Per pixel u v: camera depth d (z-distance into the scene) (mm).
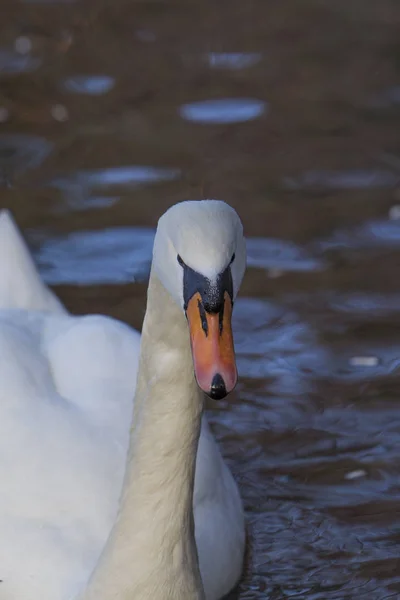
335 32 22734
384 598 8984
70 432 8477
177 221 6125
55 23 22938
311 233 14711
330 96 19594
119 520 7098
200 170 16578
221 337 5883
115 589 7098
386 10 24062
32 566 7992
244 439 11055
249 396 11625
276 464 10727
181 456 6879
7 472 8266
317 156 17156
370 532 9836
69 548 8078
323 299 13188
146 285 13320
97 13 23594
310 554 9555
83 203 15375
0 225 10359
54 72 20406
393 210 15352
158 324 6629
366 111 18953
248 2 24672
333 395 11617
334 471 10633
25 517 8188
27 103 19016
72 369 8945
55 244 14234
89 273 13555
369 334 12555
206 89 19812
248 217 15117
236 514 9297
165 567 7031
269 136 17891
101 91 19625
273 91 19766
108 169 16547
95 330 9172
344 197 15766
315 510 10125
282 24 23219
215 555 8711
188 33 22609
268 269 13805
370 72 20625
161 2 24531
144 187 15945
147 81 20094
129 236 14461
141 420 6891
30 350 8922
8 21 23000
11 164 16656
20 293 10156
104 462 8430
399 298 13203
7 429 8391
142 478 6941
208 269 5926
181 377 6719
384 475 10562
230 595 9031
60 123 18219
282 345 12359
